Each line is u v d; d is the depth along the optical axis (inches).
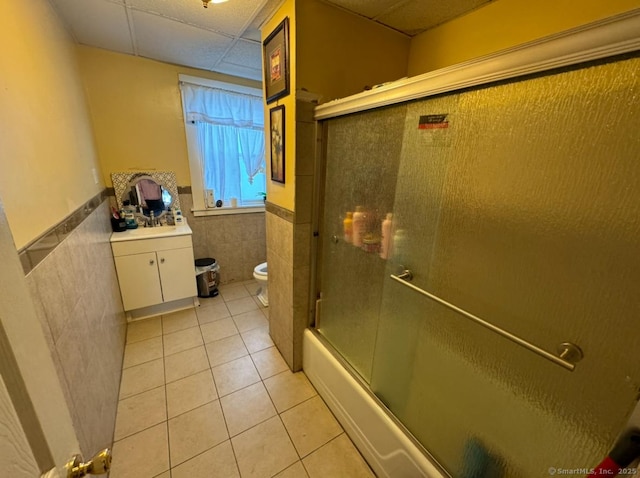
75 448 19.6
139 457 51.6
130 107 92.3
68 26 67.7
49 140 44.4
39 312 32.0
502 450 32.8
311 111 57.4
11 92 33.2
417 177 39.9
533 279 27.9
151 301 93.5
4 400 12.8
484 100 30.0
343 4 54.5
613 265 22.5
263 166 122.5
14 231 28.9
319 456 53.0
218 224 117.3
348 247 57.2
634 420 20.0
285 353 76.8
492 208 30.7
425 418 42.8
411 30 64.0
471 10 54.8
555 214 25.5
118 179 94.5
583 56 21.9
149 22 65.8
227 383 69.3
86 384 44.6
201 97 101.5
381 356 50.4
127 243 85.4
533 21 46.3
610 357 23.3
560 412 27.2
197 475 49.1
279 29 56.5
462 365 36.4
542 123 25.5
